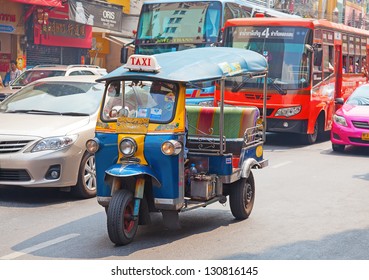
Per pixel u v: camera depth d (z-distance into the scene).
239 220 8.88
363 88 17.62
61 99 10.98
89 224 8.62
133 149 7.44
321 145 18.27
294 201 10.14
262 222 8.76
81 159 10.07
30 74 20.91
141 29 19.91
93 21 29.27
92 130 10.24
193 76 7.68
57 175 9.79
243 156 8.72
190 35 19.25
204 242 7.73
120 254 7.21
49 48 28.64
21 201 10.10
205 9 19.20
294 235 8.06
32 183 9.65
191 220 8.89
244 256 7.13
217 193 8.27
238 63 8.53
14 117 10.43
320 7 50.69
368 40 23.88
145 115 7.56
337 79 20.55
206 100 18.02
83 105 10.80
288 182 11.83
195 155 8.30
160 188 7.50
